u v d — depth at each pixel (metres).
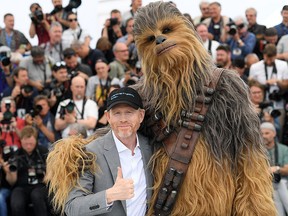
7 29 8.10
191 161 2.74
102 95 6.80
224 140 2.75
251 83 6.50
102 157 2.75
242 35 7.66
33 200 5.64
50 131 6.35
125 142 2.75
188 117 2.77
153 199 2.75
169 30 2.80
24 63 7.17
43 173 5.80
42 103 6.41
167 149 2.79
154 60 2.79
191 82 2.79
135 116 2.72
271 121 6.29
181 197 2.75
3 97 7.12
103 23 9.25
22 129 5.86
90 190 2.70
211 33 7.83
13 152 5.84
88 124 6.25
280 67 6.80
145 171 2.77
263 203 2.74
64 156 2.73
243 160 2.78
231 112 2.78
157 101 2.83
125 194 2.53
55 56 7.83
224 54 6.81
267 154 2.90
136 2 8.41
